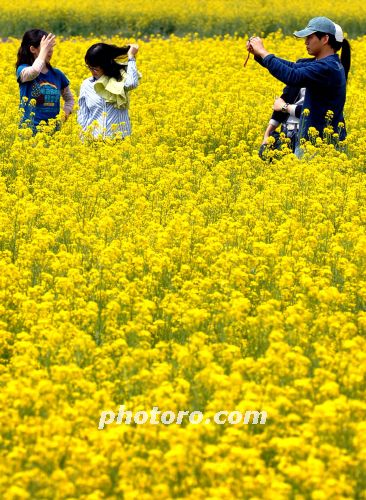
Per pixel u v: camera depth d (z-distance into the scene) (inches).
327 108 806.5
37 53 902.4
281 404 388.2
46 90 904.3
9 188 757.9
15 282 543.2
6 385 434.0
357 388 427.5
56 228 669.3
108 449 360.2
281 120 848.3
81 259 591.5
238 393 399.5
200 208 710.5
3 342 477.1
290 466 347.3
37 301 537.3
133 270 579.5
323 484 332.8
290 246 618.2
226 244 632.4
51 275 564.1
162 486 337.1
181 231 620.7
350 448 379.9
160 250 610.2
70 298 526.0
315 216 688.4
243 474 352.8
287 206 729.6
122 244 608.1
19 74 895.1
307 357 463.2
